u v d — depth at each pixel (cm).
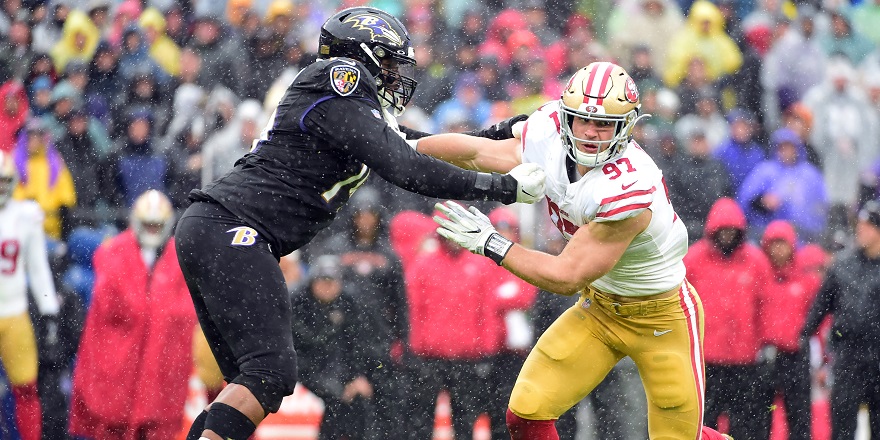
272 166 1310
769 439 2106
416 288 2019
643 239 1379
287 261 2100
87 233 2370
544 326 2058
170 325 2017
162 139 2519
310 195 1314
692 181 2492
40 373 2138
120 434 2016
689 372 1462
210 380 2022
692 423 1469
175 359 2020
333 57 1347
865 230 2105
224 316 1290
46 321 2145
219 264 1285
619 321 1467
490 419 2022
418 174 1282
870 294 2098
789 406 2114
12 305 2103
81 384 2012
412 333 2008
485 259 2052
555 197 1380
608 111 1291
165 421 2014
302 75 1307
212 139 2527
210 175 2492
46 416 2123
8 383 2111
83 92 2558
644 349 1463
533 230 2306
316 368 1973
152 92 2572
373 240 2080
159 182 2466
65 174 2428
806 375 2119
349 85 1284
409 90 1398
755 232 2492
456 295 2016
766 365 2120
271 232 1309
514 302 2038
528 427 1484
